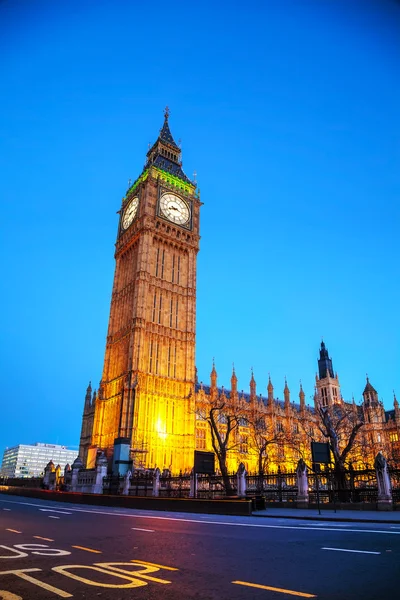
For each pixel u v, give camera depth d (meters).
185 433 74.69
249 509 22.25
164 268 85.19
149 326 78.38
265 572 8.27
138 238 85.19
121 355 79.19
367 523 17.58
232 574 8.14
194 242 91.56
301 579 7.70
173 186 92.56
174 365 79.25
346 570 8.31
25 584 7.35
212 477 33.59
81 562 9.24
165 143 101.94
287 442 74.56
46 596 6.69
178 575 8.08
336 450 37.09
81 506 30.52
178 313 83.69
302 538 12.64
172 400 76.31
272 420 95.06
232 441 82.19
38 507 27.33
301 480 27.08
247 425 87.56
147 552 10.48
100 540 12.44
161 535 13.49
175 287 85.31
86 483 44.94
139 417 70.50
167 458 71.50
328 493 28.98
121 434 67.88
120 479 41.25
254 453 81.62
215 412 83.94
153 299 81.25
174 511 26.08
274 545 11.36
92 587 7.20
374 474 28.42
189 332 82.81
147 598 6.62
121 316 84.25
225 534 13.71
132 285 82.94
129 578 7.83
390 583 7.30
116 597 6.66
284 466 76.75
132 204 93.19
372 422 108.44
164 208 89.06
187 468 68.81
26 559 9.51
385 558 9.34
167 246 87.25
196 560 9.48
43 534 13.63
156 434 71.69
